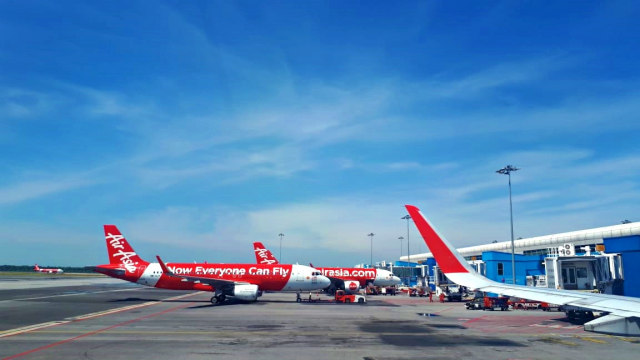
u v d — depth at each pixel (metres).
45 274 197.12
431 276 79.00
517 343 22.78
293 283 52.47
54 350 20.19
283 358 18.55
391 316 36.25
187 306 44.94
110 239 53.34
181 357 18.67
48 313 37.16
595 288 42.09
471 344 22.38
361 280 68.12
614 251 42.16
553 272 42.59
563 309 34.22
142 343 22.09
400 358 18.73
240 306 45.22
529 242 82.12
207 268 52.34
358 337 24.41
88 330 26.78
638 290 39.19
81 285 98.69
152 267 52.12
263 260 85.69
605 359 18.75
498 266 60.69
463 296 61.72
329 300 55.53
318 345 21.73
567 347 21.66
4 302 48.78
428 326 29.66
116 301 51.44
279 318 33.75
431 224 14.38
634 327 9.34
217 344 21.88
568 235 71.50
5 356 18.83
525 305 45.22
